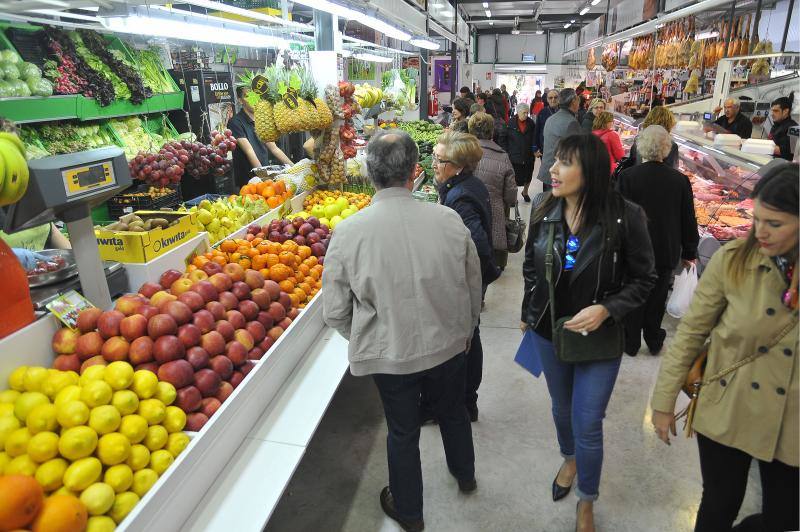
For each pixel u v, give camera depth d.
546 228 2.12
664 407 1.73
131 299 1.93
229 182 5.69
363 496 2.55
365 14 4.04
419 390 2.09
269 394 2.16
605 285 2.00
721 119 6.40
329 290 1.95
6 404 1.58
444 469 2.71
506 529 2.35
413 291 1.90
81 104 4.29
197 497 1.66
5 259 1.71
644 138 3.28
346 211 3.59
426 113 12.22
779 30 6.80
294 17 6.56
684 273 3.93
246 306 2.23
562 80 20.28
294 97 3.53
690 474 2.65
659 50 8.78
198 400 1.78
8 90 3.66
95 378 1.61
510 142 7.85
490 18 21.73
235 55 6.44
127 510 1.46
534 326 2.21
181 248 2.52
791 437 1.49
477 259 2.11
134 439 1.53
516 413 3.18
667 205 3.30
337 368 2.43
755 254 1.48
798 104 2.94
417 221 1.93
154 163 3.52
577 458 2.18
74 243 1.94
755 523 1.78
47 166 1.64
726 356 1.57
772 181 1.34
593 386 2.09
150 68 5.35
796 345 1.44
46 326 1.81
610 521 2.37
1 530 1.21
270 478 1.77
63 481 1.42
